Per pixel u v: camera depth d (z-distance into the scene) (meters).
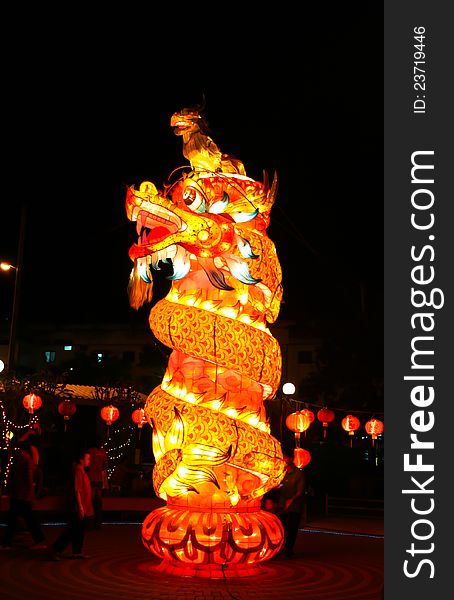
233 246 8.51
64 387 18.89
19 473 10.38
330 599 7.66
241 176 9.29
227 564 8.33
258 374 8.42
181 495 8.40
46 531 12.39
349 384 23.83
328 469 22.00
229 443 8.11
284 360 32.84
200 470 8.16
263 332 8.72
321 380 24.28
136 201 8.91
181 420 8.23
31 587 7.84
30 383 17.30
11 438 15.64
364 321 24.38
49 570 8.79
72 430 20.33
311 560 10.18
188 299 8.67
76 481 9.66
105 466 14.13
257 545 8.26
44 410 19.03
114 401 19.95
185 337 8.39
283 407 19.08
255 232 9.04
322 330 25.23
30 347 35.41
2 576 8.38
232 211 8.85
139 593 7.62
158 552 8.46
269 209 9.36
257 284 8.90
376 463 21.45
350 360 24.00
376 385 23.70
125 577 8.45
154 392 8.88
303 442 21.25
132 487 16.56
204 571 8.38
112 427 20.14
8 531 10.31
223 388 8.40
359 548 11.58
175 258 8.59
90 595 7.50
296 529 10.41
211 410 8.27
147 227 8.91
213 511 8.28
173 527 8.26
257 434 8.32
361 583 8.59
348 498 18.66
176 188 9.23
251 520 8.38
